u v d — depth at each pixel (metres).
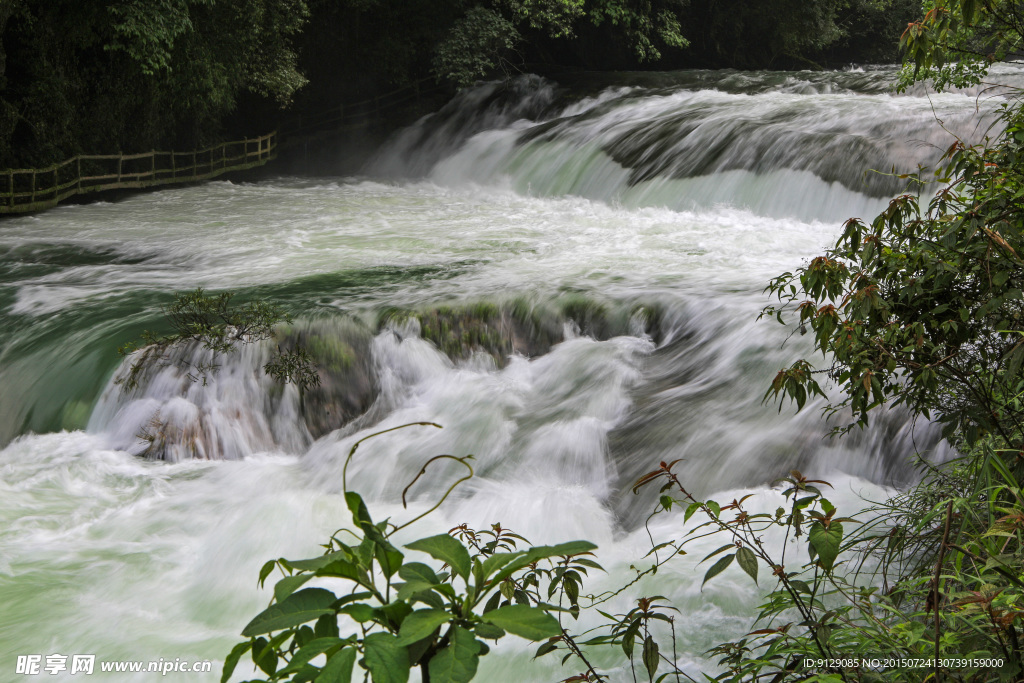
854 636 2.62
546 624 1.18
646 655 2.47
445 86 27.30
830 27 31.75
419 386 8.38
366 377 8.41
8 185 16.09
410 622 1.15
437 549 1.31
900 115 16.20
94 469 7.07
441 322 8.84
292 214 16.20
